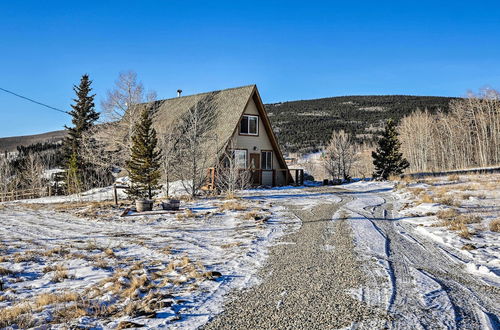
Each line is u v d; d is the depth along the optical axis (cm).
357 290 696
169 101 3697
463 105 7881
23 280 827
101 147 3206
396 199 2066
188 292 693
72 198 2986
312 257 938
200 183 2430
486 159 6925
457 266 873
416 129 7862
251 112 3089
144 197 2283
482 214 1453
